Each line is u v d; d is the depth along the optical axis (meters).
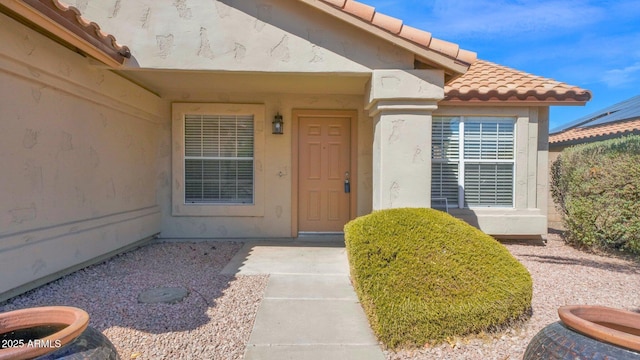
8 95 4.03
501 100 7.77
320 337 3.56
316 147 8.32
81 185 5.34
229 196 8.21
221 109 8.02
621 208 6.84
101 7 5.38
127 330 3.60
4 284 3.99
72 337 1.87
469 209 8.11
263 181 8.12
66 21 4.12
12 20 3.98
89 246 5.51
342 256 6.71
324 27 5.59
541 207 8.22
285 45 5.57
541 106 8.10
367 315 3.85
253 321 3.90
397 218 4.44
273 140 8.12
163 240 8.01
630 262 6.47
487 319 3.50
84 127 5.39
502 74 9.19
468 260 3.92
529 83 8.35
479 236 4.31
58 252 4.84
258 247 7.46
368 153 8.13
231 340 3.48
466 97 7.70
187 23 5.48
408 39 5.32
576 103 7.83
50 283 4.86
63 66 4.81
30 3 3.61
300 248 7.38
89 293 4.56
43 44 4.45
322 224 8.36
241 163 8.20
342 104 8.16
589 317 2.32
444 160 8.16
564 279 5.31
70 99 5.09
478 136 8.20
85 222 5.41
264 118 8.09
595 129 14.63
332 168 8.34
